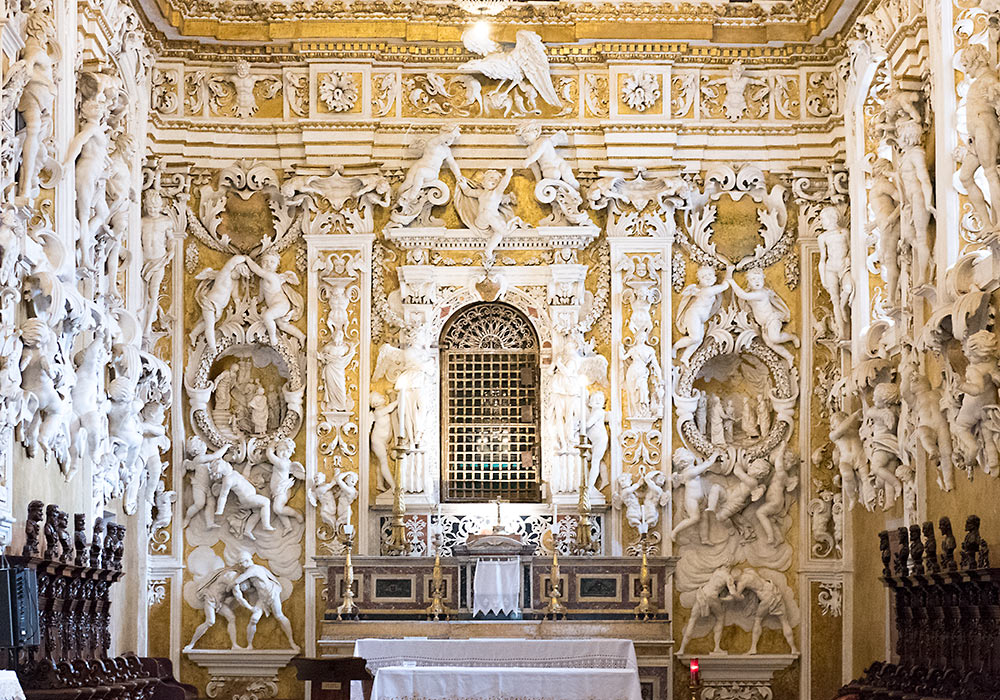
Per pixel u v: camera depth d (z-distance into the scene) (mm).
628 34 23312
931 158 18578
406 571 21031
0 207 14531
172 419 22719
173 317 22891
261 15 23172
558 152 23422
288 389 22984
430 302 23125
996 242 15242
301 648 22469
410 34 23312
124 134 20031
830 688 22344
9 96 14945
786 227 23297
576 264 23141
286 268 23203
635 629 20406
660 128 23266
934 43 18047
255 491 22719
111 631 19469
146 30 22359
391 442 22953
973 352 15508
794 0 23219
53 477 16531
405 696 17188
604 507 22781
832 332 22969
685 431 23047
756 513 22891
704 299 23031
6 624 12445
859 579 21859
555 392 22844
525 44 23234
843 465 21891
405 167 23281
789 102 23469
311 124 23234
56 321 15719
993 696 13969
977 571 14430
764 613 22469
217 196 23203
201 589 22484
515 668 17656
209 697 22375
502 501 22984
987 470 15688
